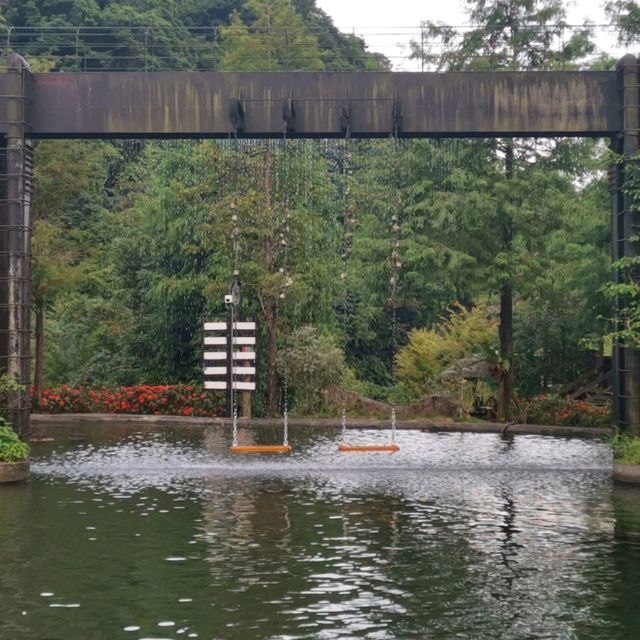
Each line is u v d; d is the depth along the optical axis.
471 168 25.06
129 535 10.91
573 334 27.12
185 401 26.25
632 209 15.80
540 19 24.61
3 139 16.62
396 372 30.44
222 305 27.05
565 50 24.80
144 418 25.09
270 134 16.80
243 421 24.28
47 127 16.47
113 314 31.61
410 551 10.13
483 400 27.00
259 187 25.72
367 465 16.92
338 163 28.84
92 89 16.53
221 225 25.06
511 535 11.01
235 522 11.69
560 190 25.25
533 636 7.31
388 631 7.41
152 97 16.59
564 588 8.70
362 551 10.13
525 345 28.25
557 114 16.53
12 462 14.89
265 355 26.09
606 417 23.86
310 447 19.52
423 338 29.48
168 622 7.62
